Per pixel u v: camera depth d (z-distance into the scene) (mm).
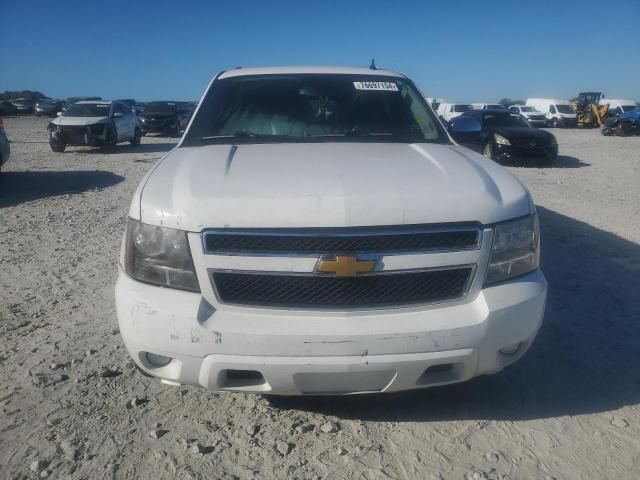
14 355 3604
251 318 2459
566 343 3754
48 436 2768
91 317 4227
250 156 3180
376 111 3990
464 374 2598
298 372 2447
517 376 3340
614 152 18828
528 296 2631
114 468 2547
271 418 2934
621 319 4148
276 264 2439
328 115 3936
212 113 3932
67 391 3176
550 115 40031
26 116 49750
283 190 2570
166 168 3012
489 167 3086
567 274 5164
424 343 2459
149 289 2557
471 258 2527
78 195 9914
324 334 2414
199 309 2461
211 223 2467
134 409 3008
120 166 14227
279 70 4367
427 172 2844
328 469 2559
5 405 3031
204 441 2744
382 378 2504
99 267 5520
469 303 2559
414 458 2627
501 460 2607
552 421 2900
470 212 2543
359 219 2445
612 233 6789
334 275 2439
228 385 2555
